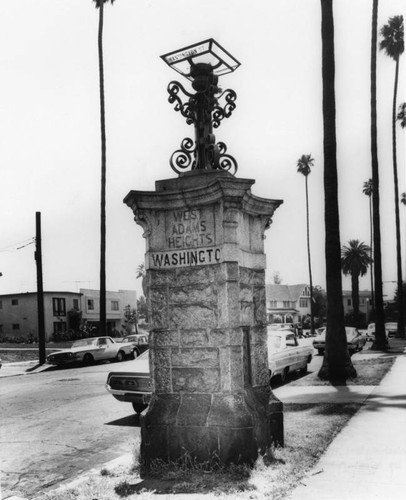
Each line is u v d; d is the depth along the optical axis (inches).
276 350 572.1
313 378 557.3
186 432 228.1
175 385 240.2
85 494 204.2
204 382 234.7
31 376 856.3
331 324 541.3
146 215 250.8
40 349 1029.8
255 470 218.1
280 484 204.1
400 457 239.9
